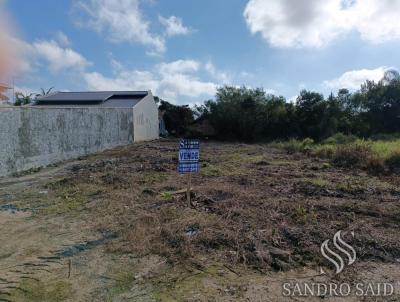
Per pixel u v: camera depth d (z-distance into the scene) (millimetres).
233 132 29688
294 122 27594
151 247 3867
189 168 5547
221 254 3666
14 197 6555
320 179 7848
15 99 21000
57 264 3561
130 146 18750
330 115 26625
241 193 6211
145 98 25062
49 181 8250
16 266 3529
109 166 10250
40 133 11031
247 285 3053
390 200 5863
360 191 6512
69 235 4406
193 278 3191
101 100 23391
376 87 28547
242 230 4289
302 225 4484
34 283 3160
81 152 14352
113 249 3885
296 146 16328
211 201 5688
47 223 4930
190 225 4477
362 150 11086
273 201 5621
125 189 6879
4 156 9164
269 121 28172
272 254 3621
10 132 9422
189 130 29719
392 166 9414
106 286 3086
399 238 4051
